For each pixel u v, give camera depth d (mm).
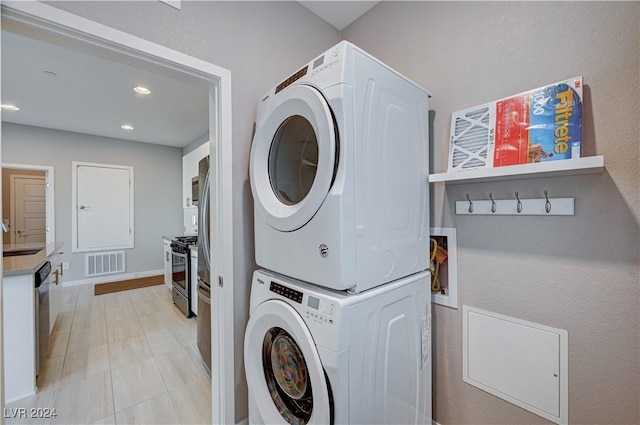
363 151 1009
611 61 1002
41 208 5676
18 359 1898
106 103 3457
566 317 1112
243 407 1507
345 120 945
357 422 961
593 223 1049
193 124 4312
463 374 1405
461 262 1409
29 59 2434
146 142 5457
